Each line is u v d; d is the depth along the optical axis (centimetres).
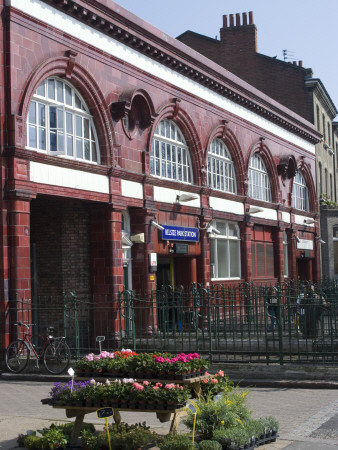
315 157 3969
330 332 1614
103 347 1881
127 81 2041
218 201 2647
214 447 776
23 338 1554
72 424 897
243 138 2898
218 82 2609
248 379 1439
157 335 1769
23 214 1584
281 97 4041
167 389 836
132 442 798
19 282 1561
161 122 2309
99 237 1941
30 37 1650
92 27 1883
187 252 2400
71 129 1825
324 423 1001
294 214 3534
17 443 870
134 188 2066
